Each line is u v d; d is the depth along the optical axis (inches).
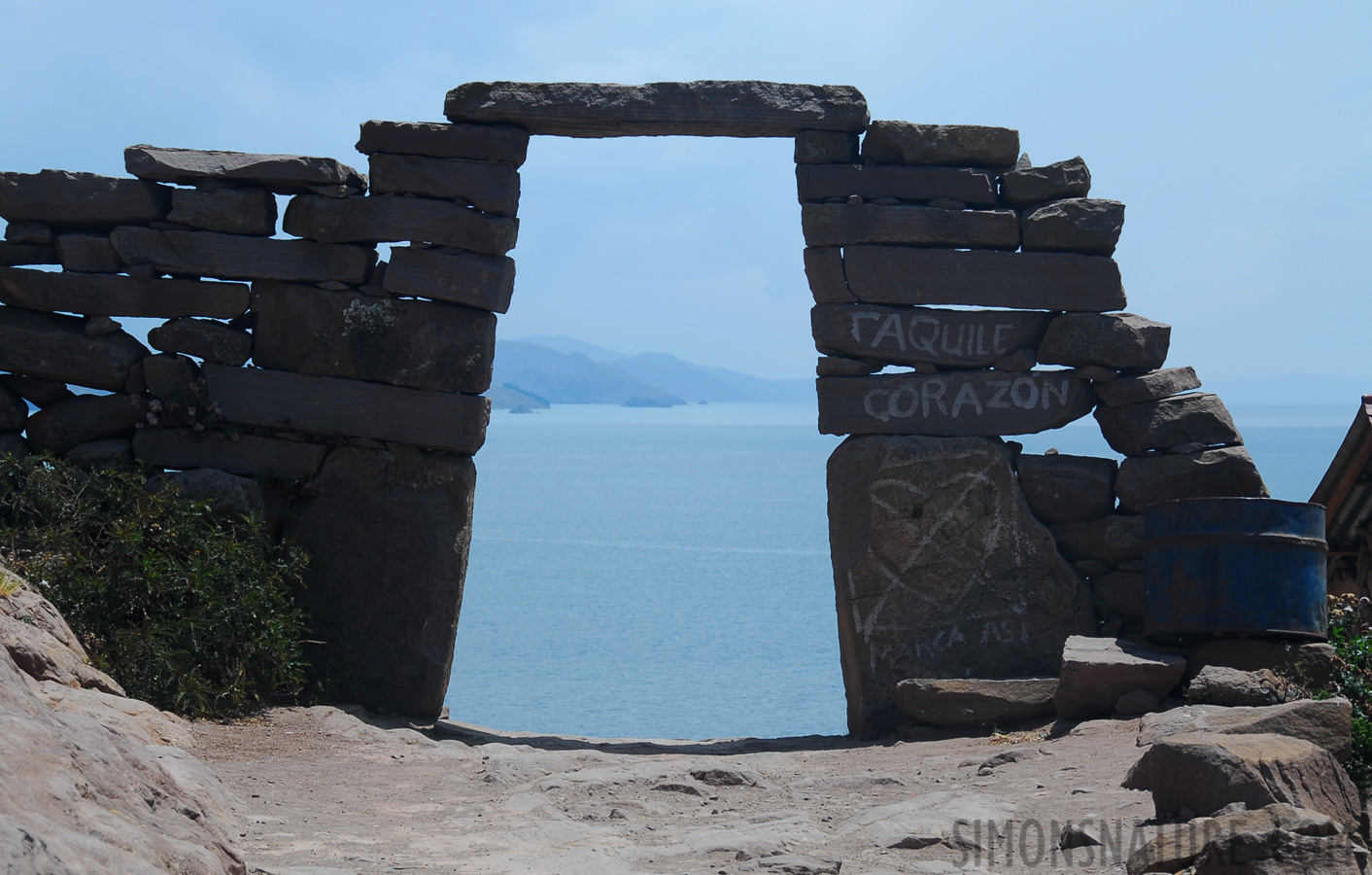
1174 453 409.7
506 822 237.6
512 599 1544.0
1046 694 370.9
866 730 398.3
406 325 409.1
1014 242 418.6
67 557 350.3
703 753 374.0
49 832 127.7
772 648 1122.7
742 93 415.2
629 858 206.2
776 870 195.2
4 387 413.7
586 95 411.2
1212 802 193.8
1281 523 343.6
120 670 331.3
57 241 413.7
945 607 406.9
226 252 410.6
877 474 411.2
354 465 409.4
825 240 419.5
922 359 420.2
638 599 1533.0
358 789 268.8
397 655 402.9
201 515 380.2
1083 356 415.5
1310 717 226.8
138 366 410.3
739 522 3026.6
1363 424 403.5
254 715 350.9
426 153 409.1
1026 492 418.0
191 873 147.0
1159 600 358.9
